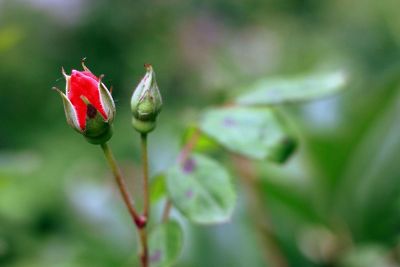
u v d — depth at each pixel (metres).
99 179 0.60
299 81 0.44
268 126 0.43
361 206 0.56
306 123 0.58
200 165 0.41
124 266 0.54
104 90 0.37
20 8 1.08
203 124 0.43
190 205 0.40
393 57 1.14
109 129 0.38
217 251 0.54
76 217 0.58
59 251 0.58
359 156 0.57
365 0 1.32
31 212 0.60
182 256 0.53
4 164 0.54
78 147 0.86
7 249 0.56
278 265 0.54
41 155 0.84
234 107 0.44
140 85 0.39
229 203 0.40
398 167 0.56
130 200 0.39
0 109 0.99
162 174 0.41
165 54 1.09
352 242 0.56
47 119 1.00
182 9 1.16
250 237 0.54
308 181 0.56
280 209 0.57
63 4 1.09
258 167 0.56
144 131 0.39
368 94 0.59
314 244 0.56
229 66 0.91
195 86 0.99
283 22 1.22
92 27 1.10
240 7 1.22
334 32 1.21
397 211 0.55
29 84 1.03
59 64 1.07
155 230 0.41
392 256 0.54
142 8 1.13
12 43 0.56
